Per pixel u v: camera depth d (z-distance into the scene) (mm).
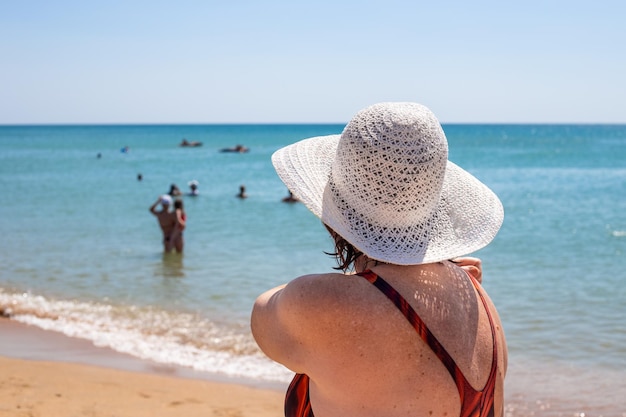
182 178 38125
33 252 13664
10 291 9914
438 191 1558
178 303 9211
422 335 1483
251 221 19234
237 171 44281
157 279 10922
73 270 11664
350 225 1549
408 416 1481
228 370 6418
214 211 21906
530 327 7934
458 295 1570
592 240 15250
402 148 1484
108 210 21922
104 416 4941
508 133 164750
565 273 11398
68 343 7246
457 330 1521
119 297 9602
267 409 5336
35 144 99938
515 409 5434
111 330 7812
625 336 7469
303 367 1568
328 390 1543
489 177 37938
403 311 1480
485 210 1690
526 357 6809
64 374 6023
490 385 1563
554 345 7199
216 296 9648
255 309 1684
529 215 20656
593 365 6516
